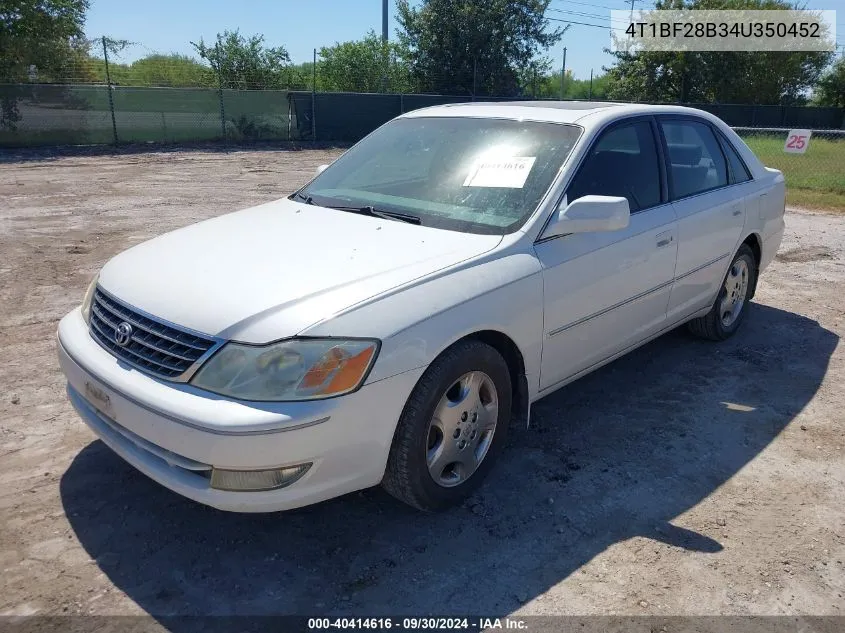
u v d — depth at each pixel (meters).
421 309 2.80
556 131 3.83
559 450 3.74
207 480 2.58
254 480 2.51
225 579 2.73
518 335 3.22
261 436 2.45
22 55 21.59
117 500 3.21
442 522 3.11
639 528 3.09
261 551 2.90
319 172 4.46
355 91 30.66
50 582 2.68
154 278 3.00
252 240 3.32
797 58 36.41
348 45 30.61
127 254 3.43
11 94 18.92
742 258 5.21
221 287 2.82
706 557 2.90
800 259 8.05
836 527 3.12
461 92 32.34
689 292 4.55
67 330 3.19
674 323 4.57
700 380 4.66
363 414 2.62
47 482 3.32
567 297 3.47
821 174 16.11
